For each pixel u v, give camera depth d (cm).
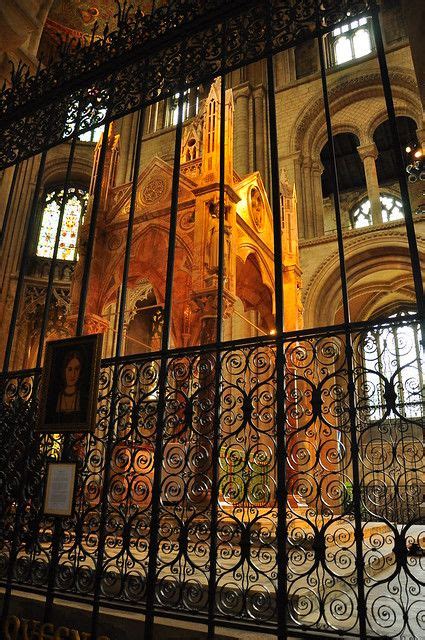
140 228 938
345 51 2059
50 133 604
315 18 453
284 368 399
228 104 886
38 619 428
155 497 377
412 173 1556
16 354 1927
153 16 582
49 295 511
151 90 542
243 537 346
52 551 417
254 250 962
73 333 910
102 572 387
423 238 1516
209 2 539
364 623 300
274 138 427
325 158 2486
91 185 1010
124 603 373
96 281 944
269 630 312
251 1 512
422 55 407
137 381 436
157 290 976
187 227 880
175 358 420
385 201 2631
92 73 603
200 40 532
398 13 2025
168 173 942
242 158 1880
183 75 523
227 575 487
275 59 2111
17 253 2034
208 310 751
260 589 424
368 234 1598
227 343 400
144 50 570
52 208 2269
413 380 376
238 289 1097
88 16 2159
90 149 2381
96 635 365
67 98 613
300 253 1695
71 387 457
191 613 348
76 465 430
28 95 652
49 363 479
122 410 439
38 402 492
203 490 389
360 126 1847
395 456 429
